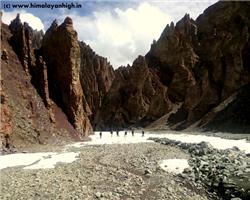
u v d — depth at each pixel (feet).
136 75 370.12
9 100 89.71
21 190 37.37
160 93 276.41
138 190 42.50
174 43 376.68
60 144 97.35
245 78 159.84
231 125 124.57
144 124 273.13
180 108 228.63
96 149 86.74
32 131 89.71
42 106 111.65
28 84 111.65
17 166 54.80
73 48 137.39
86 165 58.44
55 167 55.11
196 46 335.47
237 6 317.83
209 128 142.20
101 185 43.37
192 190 43.96
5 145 72.13
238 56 168.55
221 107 154.61
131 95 343.46
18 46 127.75
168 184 46.42
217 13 352.49
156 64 394.11
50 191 37.60
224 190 40.88
